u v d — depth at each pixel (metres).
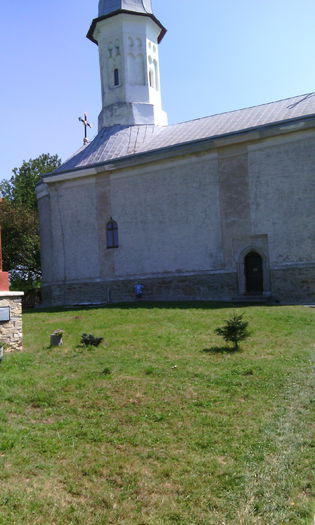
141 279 23.47
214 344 11.18
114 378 8.46
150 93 28.53
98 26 28.97
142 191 23.62
